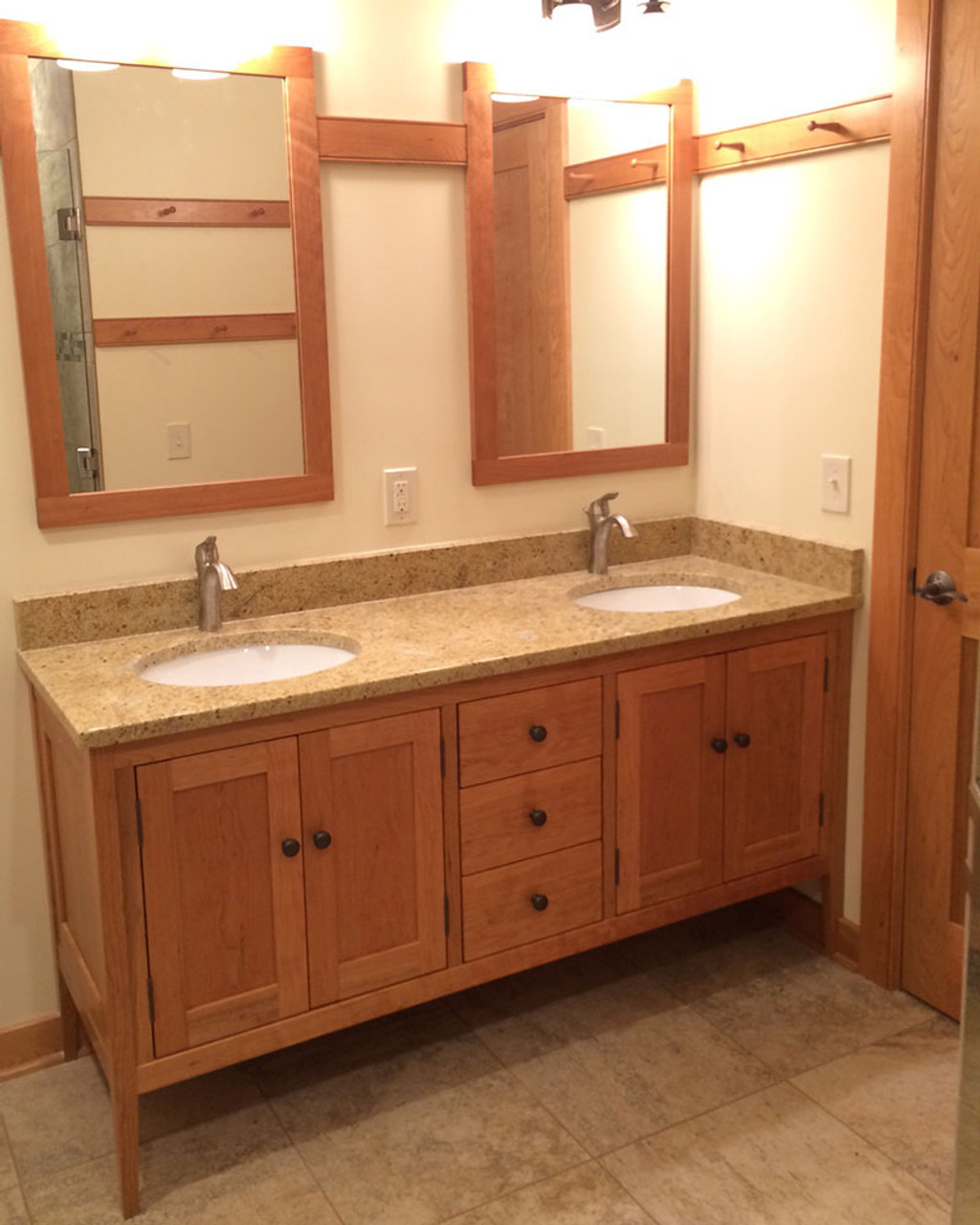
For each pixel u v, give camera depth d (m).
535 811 2.31
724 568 2.86
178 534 2.39
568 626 2.39
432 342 2.59
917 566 2.44
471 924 2.30
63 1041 2.45
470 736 2.22
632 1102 2.28
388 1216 2.00
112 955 1.94
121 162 2.21
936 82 2.24
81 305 2.22
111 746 1.88
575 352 2.74
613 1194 2.04
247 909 2.06
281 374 2.42
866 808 2.62
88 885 2.05
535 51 2.57
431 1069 2.39
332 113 2.39
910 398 2.37
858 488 2.55
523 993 2.65
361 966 2.19
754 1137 2.17
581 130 2.65
